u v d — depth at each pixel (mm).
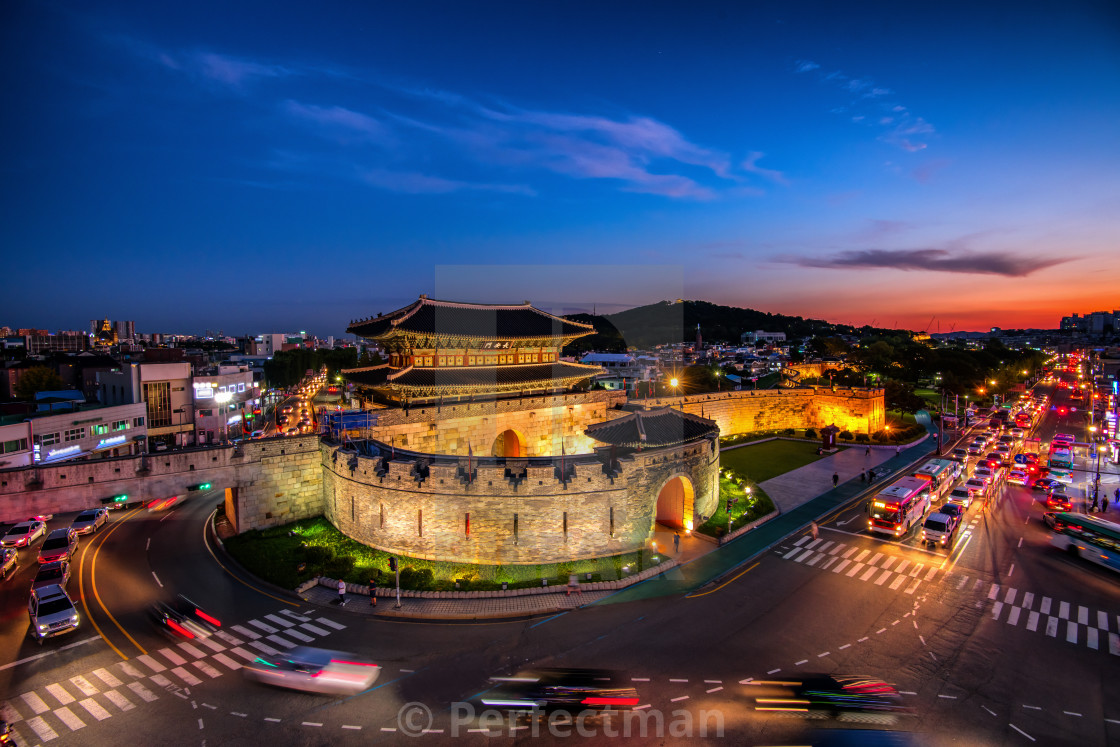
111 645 24719
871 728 19062
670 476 36406
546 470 32719
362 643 24812
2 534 36938
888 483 53094
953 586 30516
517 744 18406
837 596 29344
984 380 113625
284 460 41375
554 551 32969
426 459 36438
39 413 56250
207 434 74000
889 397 88875
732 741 18453
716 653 23859
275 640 25156
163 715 19938
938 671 22484
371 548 36000
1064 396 129500
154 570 33125
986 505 45625
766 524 41000
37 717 19844
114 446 61656
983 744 18234
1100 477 54344
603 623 26547
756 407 81938
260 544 36625
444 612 27562
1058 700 20578
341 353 143125
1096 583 30922
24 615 27500
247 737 18781
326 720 19672
